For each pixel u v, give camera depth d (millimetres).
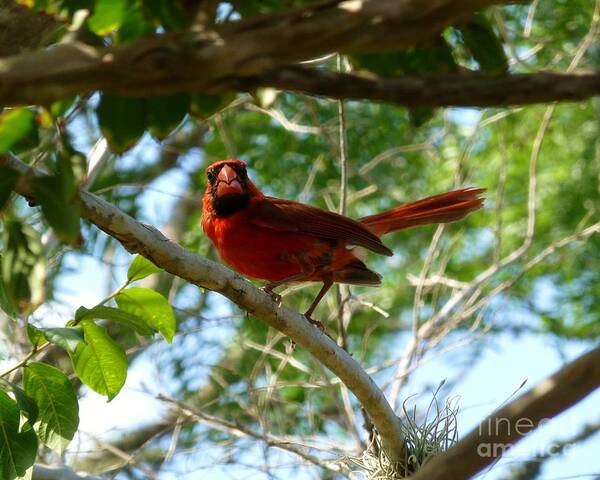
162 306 7305
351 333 16438
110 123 5785
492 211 16562
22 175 4879
